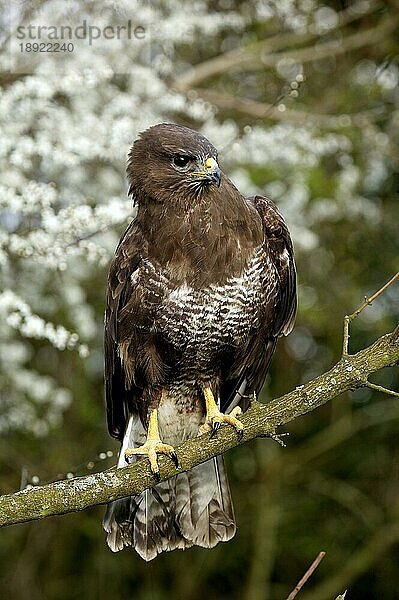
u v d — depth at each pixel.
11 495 7.07
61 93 11.92
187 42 12.92
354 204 13.82
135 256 8.72
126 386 9.12
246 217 8.63
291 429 15.93
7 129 10.97
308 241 12.75
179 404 9.31
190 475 8.98
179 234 8.52
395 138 14.30
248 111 12.88
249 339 9.06
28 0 11.96
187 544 8.93
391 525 14.61
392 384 15.32
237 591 15.92
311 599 14.45
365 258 14.99
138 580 15.70
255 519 15.52
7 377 12.59
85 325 12.49
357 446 16.02
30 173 12.07
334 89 14.24
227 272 8.56
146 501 8.91
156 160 8.64
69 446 13.87
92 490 7.24
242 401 9.62
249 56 13.11
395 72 14.34
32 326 10.12
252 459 15.82
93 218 10.09
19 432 13.88
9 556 15.23
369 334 14.80
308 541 15.82
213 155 8.57
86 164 12.49
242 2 13.23
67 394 12.88
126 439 9.27
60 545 15.23
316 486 15.37
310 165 12.98
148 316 8.75
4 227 11.25
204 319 8.70
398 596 15.70
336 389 7.28
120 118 11.75
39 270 11.88
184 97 12.68
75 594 15.24
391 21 13.40
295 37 13.34
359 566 14.40
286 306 9.36
